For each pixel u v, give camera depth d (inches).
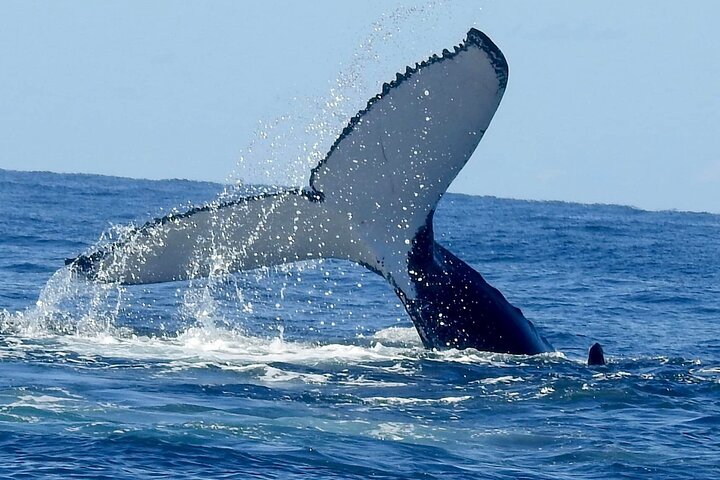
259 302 3863.2
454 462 1859.0
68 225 6958.7
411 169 2445.9
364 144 2436.0
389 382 2372.0
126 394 2165.4
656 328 3828.7
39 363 2402.8
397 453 1888.5
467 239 7760.8
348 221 2486.5
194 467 1755.7
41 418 1967.3
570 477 1807.3
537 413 2187.5
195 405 2110.0
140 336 2815.0
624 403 2289.6
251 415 2064.5
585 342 3435.0
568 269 5979.3
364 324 3472.0
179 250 2427.4
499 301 2662.4
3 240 5807.1
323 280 4589.1
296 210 2466.8
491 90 2348.7
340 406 2167.8
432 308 2603.3
